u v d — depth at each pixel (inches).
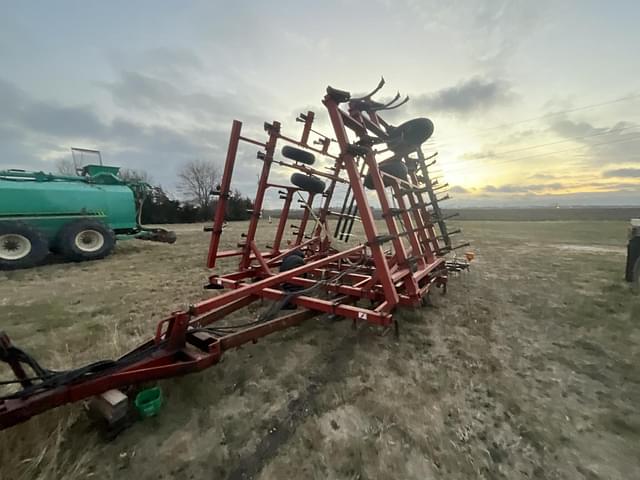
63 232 317.4
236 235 615.8
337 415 85.7
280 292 137.5
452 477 66.2
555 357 118.3
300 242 250.2
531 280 241.0
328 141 231.6
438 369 109.9
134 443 75.0
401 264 146.7
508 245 468.8
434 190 249.0
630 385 99.7
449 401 91.7
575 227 893.2
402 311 168.7
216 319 126.3
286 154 208.5
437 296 199.5
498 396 93.9
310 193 243.6
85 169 394.6
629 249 210.7
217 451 73.4
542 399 92.4
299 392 96.7
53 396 68.1
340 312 120.3
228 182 177.2
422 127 155.6
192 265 308.3
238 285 151.3
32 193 308.8
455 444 75.1
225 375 106.0
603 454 71.7
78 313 167.5
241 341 102.8
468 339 134.8
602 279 238.8
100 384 74.7
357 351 123.6
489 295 201.2
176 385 96.7
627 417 84.1
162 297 197.9
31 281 241.3
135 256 363.6
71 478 65.3
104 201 360.5
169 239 420.2
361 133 153.6
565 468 68.0
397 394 95.1
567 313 165.6
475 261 326.3
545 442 75.5
